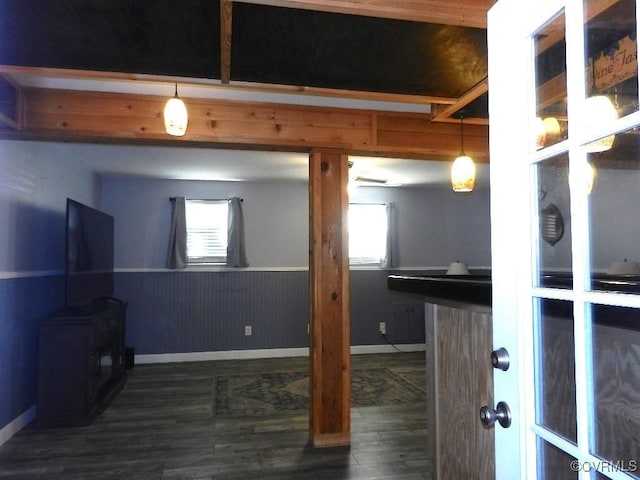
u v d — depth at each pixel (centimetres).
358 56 207
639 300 75
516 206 106
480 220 670
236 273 594
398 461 288
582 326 88
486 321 144
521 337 103
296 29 182
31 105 278
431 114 315
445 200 661
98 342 373
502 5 114
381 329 630
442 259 657
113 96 286
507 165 110
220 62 211
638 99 81
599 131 86
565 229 95
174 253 570
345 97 263
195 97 295
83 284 395
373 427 346
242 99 299
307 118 313
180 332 577
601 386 86
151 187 577
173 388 452
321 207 321
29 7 165
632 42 87
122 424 354
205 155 443
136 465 282
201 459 291
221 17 171
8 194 328
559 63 99
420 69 223
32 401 363
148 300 571
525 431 101
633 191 90
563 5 93
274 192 609
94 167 497
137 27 180
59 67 218
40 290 380
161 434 333
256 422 358
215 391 441
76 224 380
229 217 589
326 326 318
